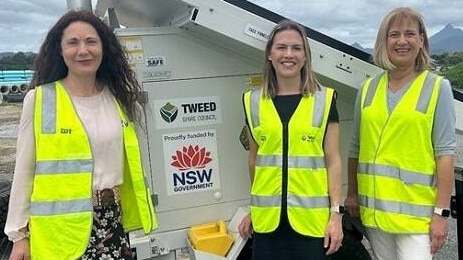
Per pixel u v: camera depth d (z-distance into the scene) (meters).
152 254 2.76
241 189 2.87
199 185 2.80
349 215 2.75
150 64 2.66
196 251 2.62
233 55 2.78
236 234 2.71
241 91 2.81
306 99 2.31
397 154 2.30
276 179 2.30
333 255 2.82
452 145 2.20
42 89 1.98
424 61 2.29
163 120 2.70
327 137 2.32
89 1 2.66
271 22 2.58
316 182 2.29
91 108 2.03
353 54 2.69
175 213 2.78
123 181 2.14
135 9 3.30
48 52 2.05
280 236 2.33
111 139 2.03
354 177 2.56
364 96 2.44
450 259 4.12
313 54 2.64
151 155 2.70
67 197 1.94
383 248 2.48
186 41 2.70
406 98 2.26
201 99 2.75
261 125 2.33
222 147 2.82
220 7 2.50
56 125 1.94
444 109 2.20
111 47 2.10
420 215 2.28
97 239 2.02
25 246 1.99
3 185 4.80
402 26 2.22
